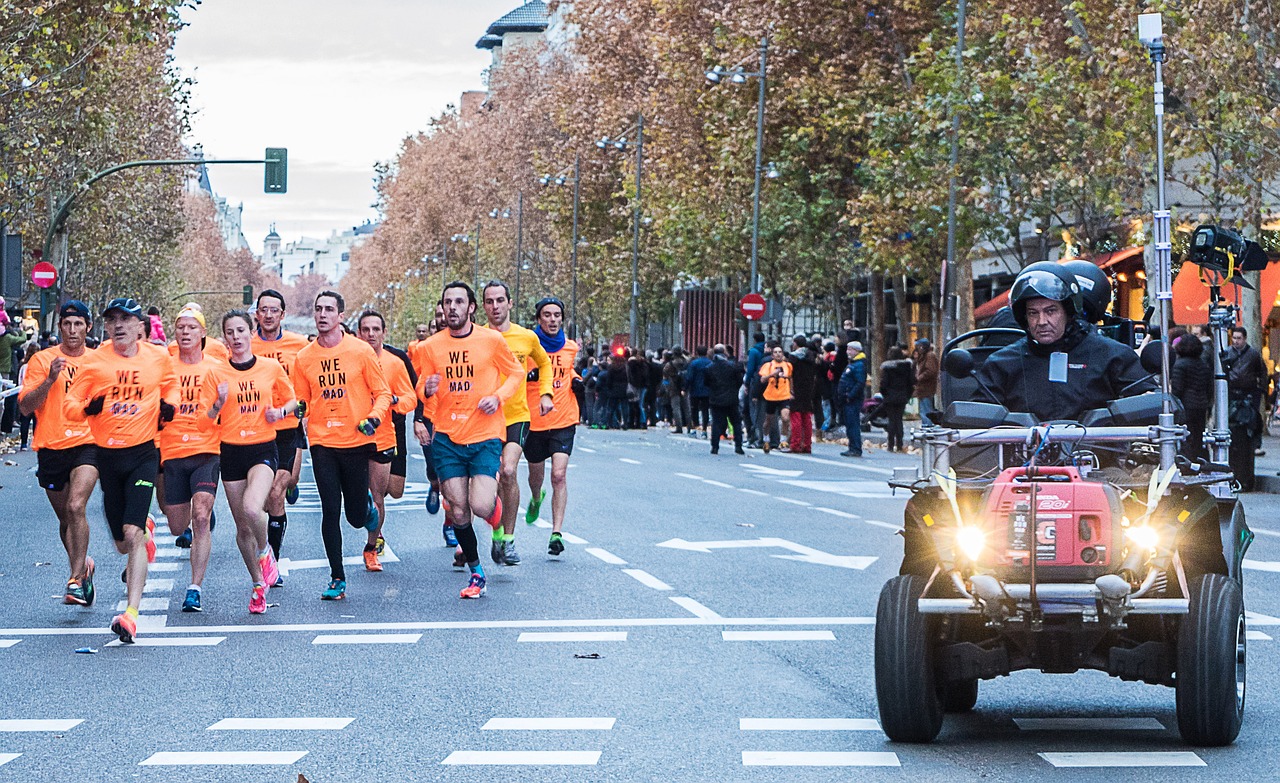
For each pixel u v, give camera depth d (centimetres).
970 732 984
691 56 6494
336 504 1594
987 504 911
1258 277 3794
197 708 1080
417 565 1855
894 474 1001
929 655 945
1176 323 3659
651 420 6059
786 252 6197
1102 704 1073
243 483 1524
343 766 907
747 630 1368
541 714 1044
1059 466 936
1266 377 2903
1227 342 2873
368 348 1594
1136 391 1033
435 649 1298
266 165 4900
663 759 916
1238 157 3488
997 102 4331
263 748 955
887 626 932
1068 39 3891
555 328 1895
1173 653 934
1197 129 3438
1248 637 1303
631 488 2900
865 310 7881
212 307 18450
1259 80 3328
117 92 6384
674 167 6794
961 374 1070
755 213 5675
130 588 1370
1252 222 3475
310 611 1513
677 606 1505
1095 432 970
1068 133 4116
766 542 2023
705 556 1884
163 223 8306
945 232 4706
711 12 6075
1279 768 876
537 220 10912
